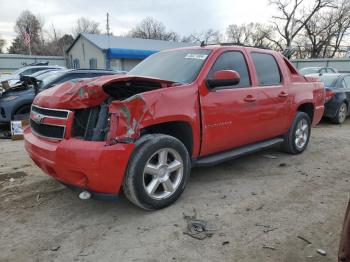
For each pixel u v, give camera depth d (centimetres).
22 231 329
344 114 975
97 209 371
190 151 397
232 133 438
